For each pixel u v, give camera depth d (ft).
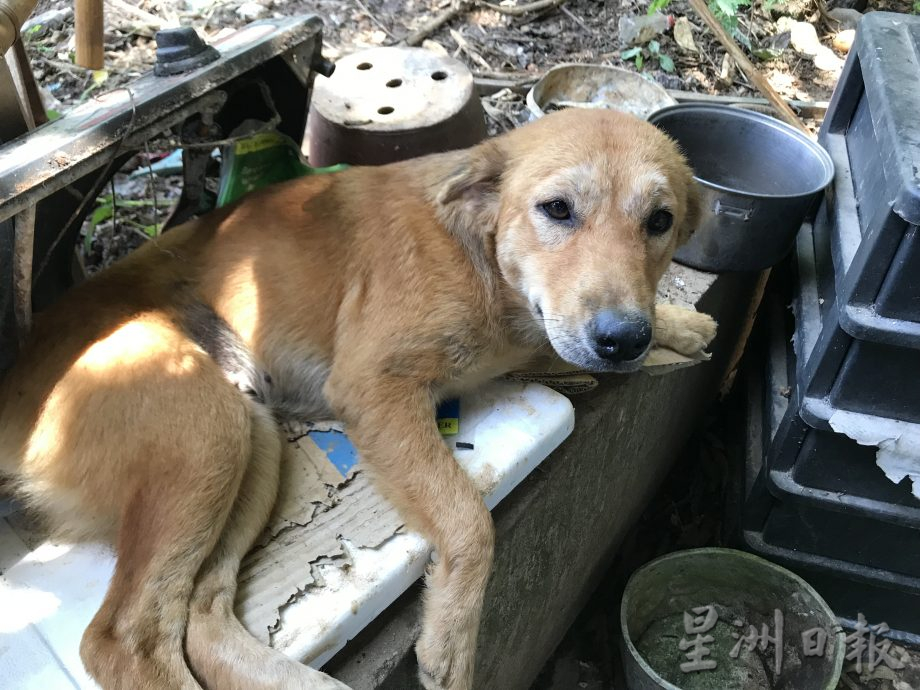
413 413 1.96
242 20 3.88
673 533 3.24
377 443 1.95
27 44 3.56
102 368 1.86
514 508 2.12
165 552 1.69
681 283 2.72
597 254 1.92
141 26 3.70
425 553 1.84
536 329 2.17
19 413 1.90
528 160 2.05
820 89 4.12
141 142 1.85
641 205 1.97
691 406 3.26
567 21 4.28
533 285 2.02
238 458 1.82
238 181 2.52
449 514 1.84
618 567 3.13
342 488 1.95
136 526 1.73
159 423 1.80
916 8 4.63
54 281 2.32
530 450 2.04
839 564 2.69
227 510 1.77
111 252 2.93
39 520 1.89
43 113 2.09
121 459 1.80
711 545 3.14
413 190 2.16
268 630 1.68
